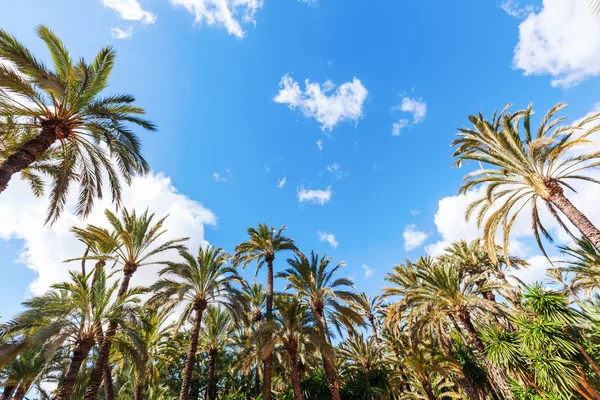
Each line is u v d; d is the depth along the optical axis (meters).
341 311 18.00
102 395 23.36
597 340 10.78
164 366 22.69
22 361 16.94
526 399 11.17
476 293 16.56
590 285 15.13
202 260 18.00
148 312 16.61
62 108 9.72
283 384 25.61
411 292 17.61
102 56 10.25
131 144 11.24
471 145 17.11
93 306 12.47
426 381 17.23
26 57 8.41
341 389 21.06
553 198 13.06
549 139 12.09
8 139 11.13
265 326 16.09
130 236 15.73
